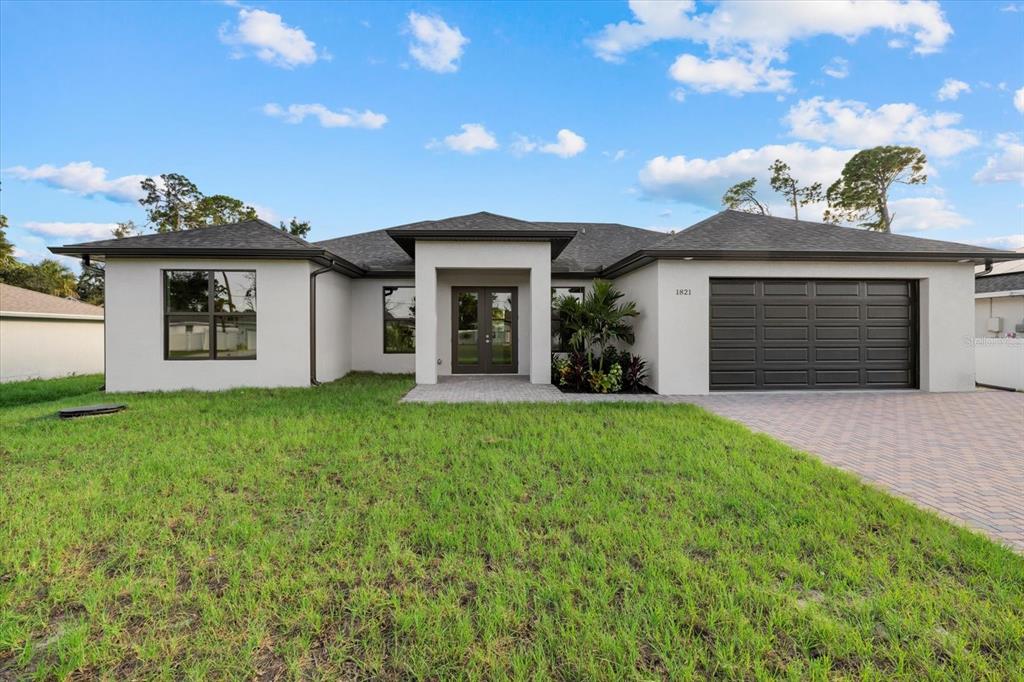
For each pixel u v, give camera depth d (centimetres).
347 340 1313
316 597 256
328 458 507
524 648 218
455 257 1072
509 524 345
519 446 553
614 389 1004
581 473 459
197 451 535
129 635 231
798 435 631
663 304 977
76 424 673
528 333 1305
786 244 998
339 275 1237
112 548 314
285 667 208
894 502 382
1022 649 215
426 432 613
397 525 345
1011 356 1032
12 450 541
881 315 1023
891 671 202
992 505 389
